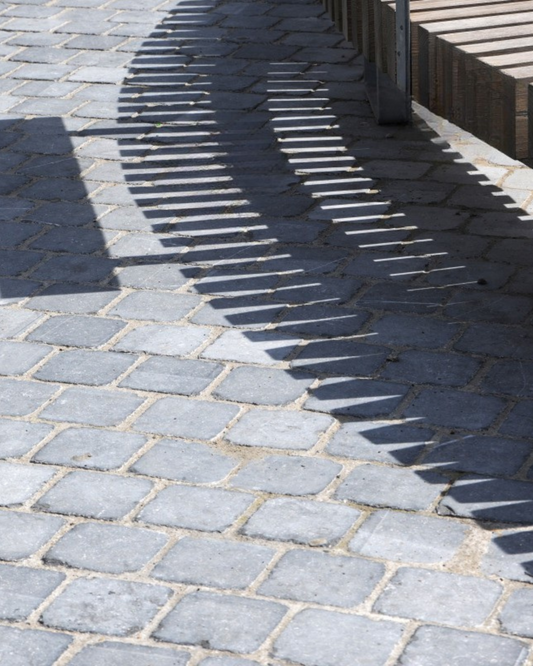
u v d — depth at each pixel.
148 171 6.83
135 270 5.70
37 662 3.38
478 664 3.30
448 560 3.72
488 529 3.85
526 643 3.38
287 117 7.53
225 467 4.23
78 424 4.52
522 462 4.18
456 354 4.87
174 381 4.78
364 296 5.38
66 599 3.62
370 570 3.70
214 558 3.78
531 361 4.79
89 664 3.37
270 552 3.80
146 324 5.22
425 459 4.22
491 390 4.61
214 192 6.54
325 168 6.79
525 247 5.78
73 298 5.46
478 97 5.15
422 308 5.25
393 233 5.99
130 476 4.21
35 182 6.71
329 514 3.96
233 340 5.05
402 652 3.36
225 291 5.47
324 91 7.92
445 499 4.00
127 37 8.99
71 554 3.83
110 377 4.83
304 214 6.24
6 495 4.13
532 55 5.11
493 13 6.00
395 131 7.28
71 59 8.58
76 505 4.07
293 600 3.58
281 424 4.46
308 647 3.39
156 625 3.51
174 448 4.35
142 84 8.11
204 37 8.96
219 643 3.43
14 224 6.22
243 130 7.36
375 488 4.08
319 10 9.49
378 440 4.34
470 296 5.33
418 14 6.06
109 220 6.24
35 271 5.73
